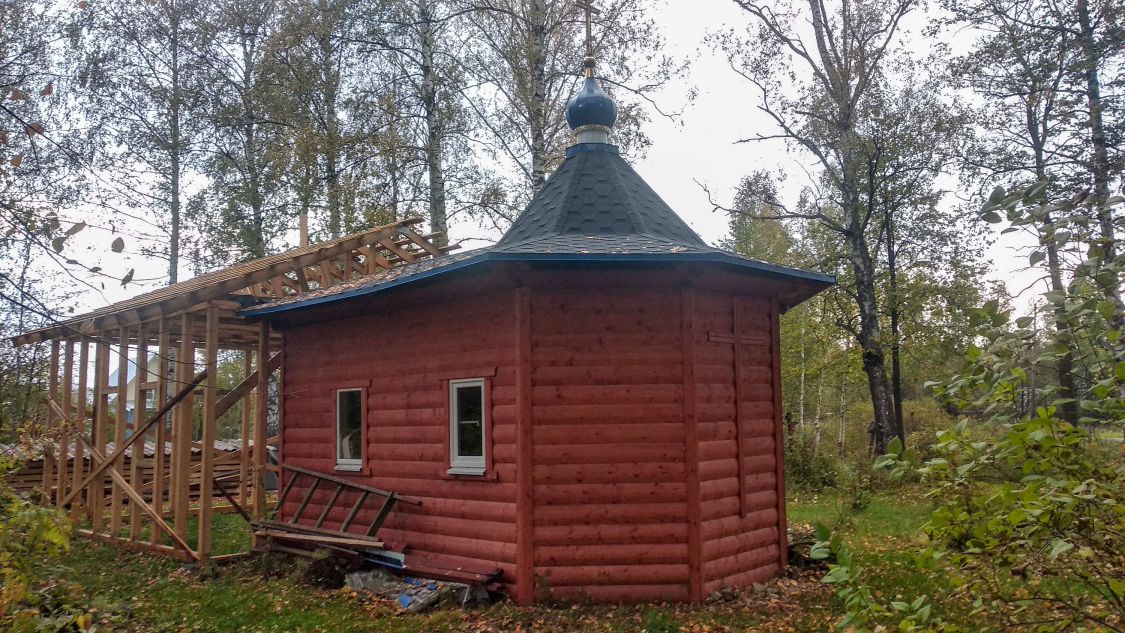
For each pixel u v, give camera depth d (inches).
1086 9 828.6
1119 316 151.3
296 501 502.0
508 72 943.7
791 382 1402.6
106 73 959.0
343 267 607.5
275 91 986.1
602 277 382.6
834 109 944.9
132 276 216.5
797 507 724.7
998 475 158.1
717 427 399.2
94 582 436.5
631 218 434.0
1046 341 155.2
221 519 650.2
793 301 470.9
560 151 901.8
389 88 940.0
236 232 1024.9
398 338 449.7
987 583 164.6
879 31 917.2
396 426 446.0
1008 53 884.0
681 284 385.7
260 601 390.9
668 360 383.2
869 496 714.8
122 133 981.2
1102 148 810.2
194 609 380.2
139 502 499.8
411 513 431.2
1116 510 146.3
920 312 1015.6
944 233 986.7
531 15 830.5
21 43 693.3
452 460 414.0
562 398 380.2
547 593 369.1
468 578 378.6
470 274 384.2
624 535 374.0
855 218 938.1
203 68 1036.5
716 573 385.7
